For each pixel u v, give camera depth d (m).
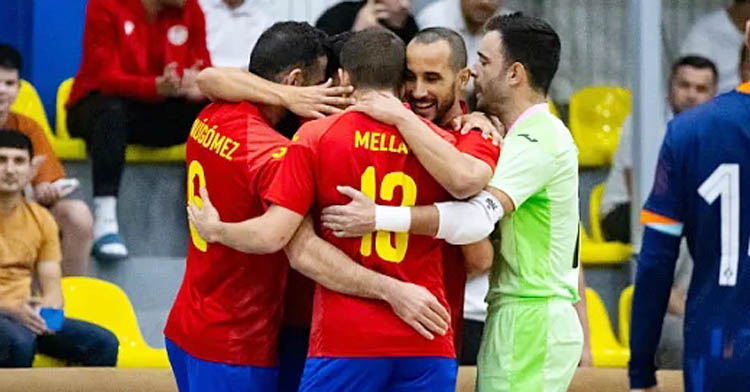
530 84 16.95
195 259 17.44
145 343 24.80
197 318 17.28
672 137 15.79
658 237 15.77
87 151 26.80
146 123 26.41
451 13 26.86
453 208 15.80
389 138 15.83
